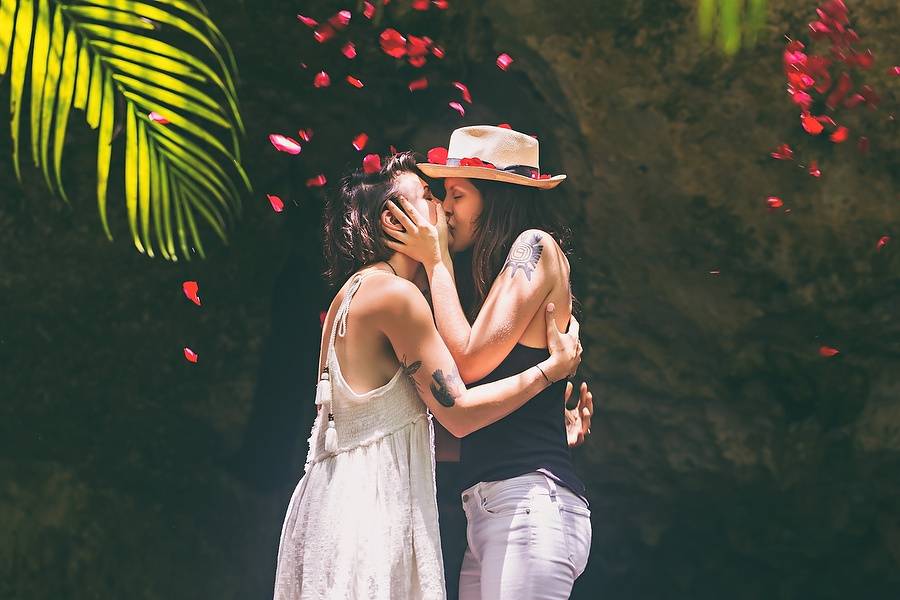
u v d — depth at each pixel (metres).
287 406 7.36
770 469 6.75
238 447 7.21
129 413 6.98
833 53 5.42
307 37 6.19
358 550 2.61
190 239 6.74
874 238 5.93
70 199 6.50
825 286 6.16
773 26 5.45
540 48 5.83
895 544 6.78
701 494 7.05
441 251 2.96
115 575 6.76
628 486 7.22
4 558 6.60
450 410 2.74
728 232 6.13
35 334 6.77
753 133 5.76
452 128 6.52
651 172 6.04
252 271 6.97
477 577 2.99
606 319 6.75
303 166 6.84
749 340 6.57
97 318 6.79
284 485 7.37
